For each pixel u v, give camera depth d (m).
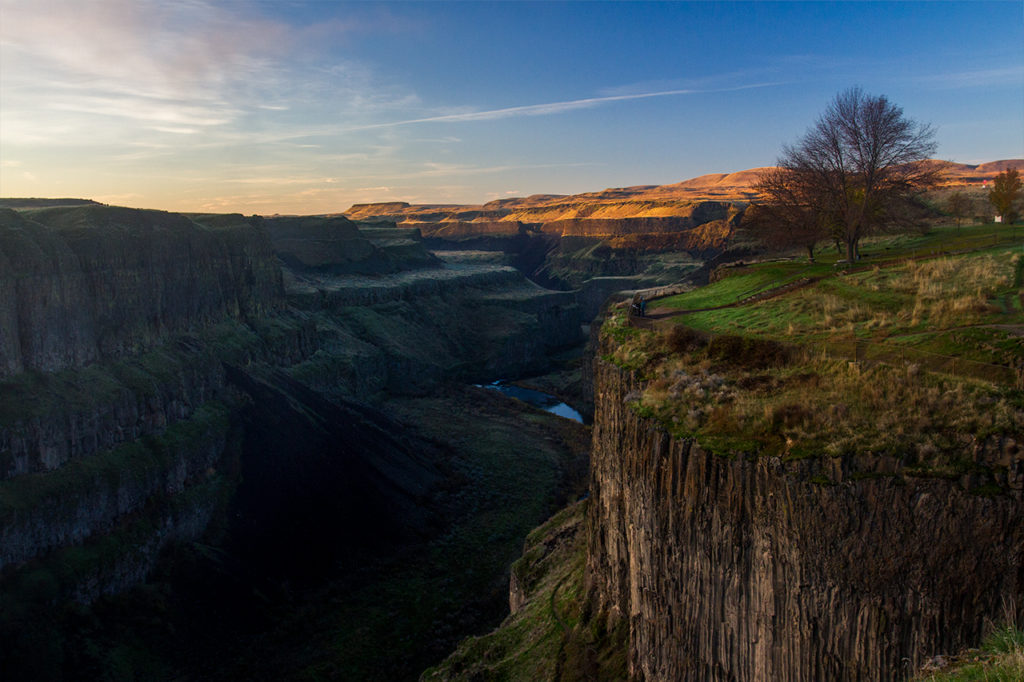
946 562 17.98
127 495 60.91
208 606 57.88
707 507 22.53
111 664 49.53
